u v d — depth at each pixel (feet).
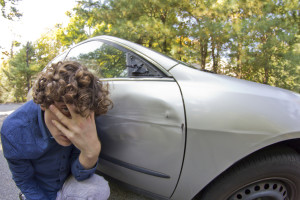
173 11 25.88
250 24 20.57
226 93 3.39
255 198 3.36
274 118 3.16
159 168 3.58
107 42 4.99
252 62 22.24
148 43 28.17
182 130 3.31
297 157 3.24
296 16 21.94
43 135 2.80
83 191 3.22
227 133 3.12
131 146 3.81
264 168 3.16
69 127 2.49
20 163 2.94
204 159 3.23
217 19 22.82
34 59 58.13
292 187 3.47
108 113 4.08
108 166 4.42
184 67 3.96
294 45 20.72
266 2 21.25
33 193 3.19
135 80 4.06
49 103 2.35
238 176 3.22
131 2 26.35
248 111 3.18
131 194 5.32
